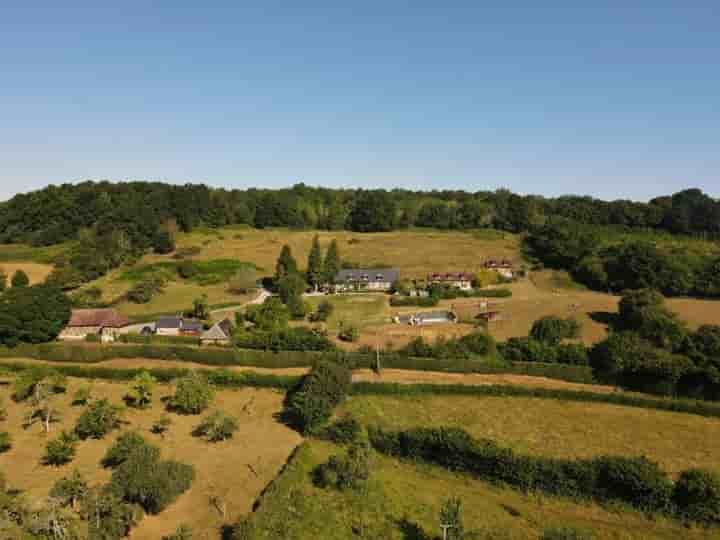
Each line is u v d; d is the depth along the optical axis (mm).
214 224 197250
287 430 56812
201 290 128000
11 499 38062
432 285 123688
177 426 57625
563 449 50531
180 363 77000
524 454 48562
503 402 62625
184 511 41531
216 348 79062
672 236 166250
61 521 36469
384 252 163500
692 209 170625
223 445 53156
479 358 73500
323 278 131000
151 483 41344
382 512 40812
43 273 131875
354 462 44531
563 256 141625
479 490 45406
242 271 128000
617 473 42094
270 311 97562
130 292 116875
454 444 47406
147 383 63000
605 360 67688
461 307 111188
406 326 96625
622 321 96000
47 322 84938
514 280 135125
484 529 38688
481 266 147000
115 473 43312
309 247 170625
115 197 194000
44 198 180250
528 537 37844
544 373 69875
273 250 166125
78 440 53656
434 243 174000
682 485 40781
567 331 83562
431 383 65625
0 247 163250
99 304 110938
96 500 38469
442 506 42156
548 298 116938
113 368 73312
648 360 64562
